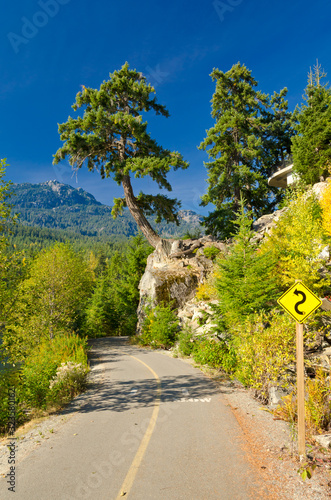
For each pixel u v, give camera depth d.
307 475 4.23
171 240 32.97
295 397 7.02
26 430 7.25
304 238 12.61
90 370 15.38
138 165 29.48
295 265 12.29
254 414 7.26
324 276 12.41
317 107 26.59
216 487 4.20
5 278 9.73
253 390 9.01
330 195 15.94
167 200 35.38
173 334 22.53
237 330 12.03
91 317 42.22
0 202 9.34
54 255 25.58
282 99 44.69
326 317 10.51
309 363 8.30
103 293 46.22
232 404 8.14
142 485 4.33
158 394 9.59
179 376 12.26
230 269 13.77
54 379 10.66
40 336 20.84
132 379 12.34
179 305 26.72
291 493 3.99
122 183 35.09
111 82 33.09
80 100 33.03
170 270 28.86
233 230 32.47
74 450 5.68
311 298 5.23
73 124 30.25
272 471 4.57
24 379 9.30
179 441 5.86
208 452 5.32
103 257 114.81
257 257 13.27
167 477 4.52
